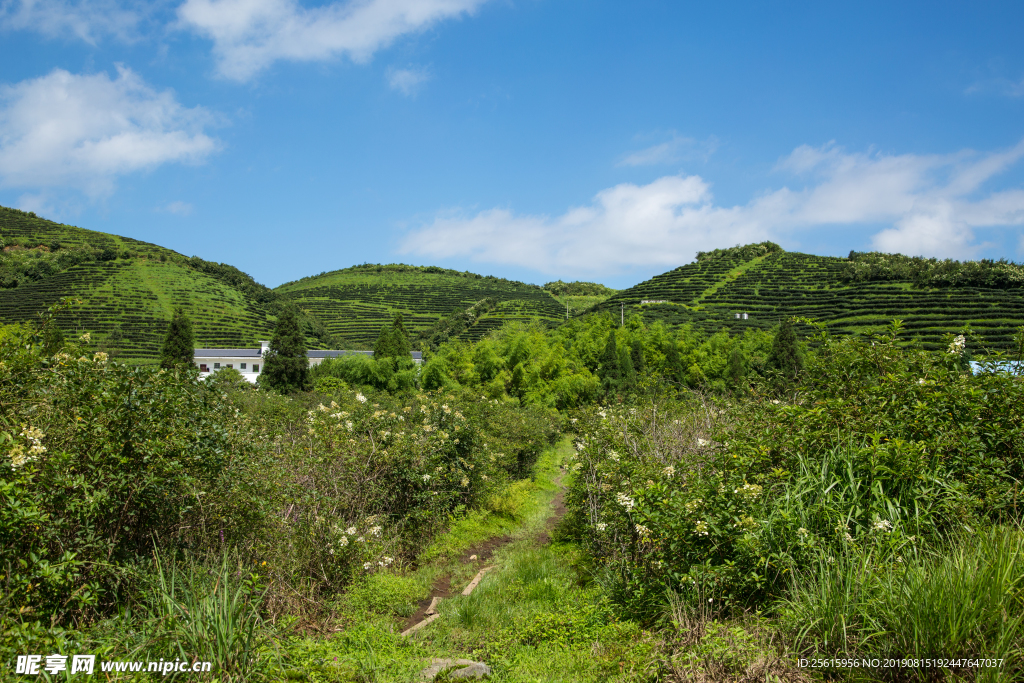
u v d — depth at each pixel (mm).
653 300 72375
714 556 4191
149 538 4367
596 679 3846
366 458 7453
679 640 3725
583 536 7473
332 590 5574
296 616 4742
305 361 29500
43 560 3342
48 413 4145
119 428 4090
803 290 64938
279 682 3398
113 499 3908
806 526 4008
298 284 128625
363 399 8648
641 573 4926
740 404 7090
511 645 4723
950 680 2852
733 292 69750
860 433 4914
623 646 4199
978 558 3346
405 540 7758
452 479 9195
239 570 4227
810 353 7137
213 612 3531
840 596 3373
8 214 88375
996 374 5145
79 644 3160
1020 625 2975
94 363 4656
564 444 21328
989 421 4887
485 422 13180
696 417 7746
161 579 3699
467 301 101625
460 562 7676
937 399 5059
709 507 4293
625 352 32719
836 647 3229
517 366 27766
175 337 27438
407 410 10008
